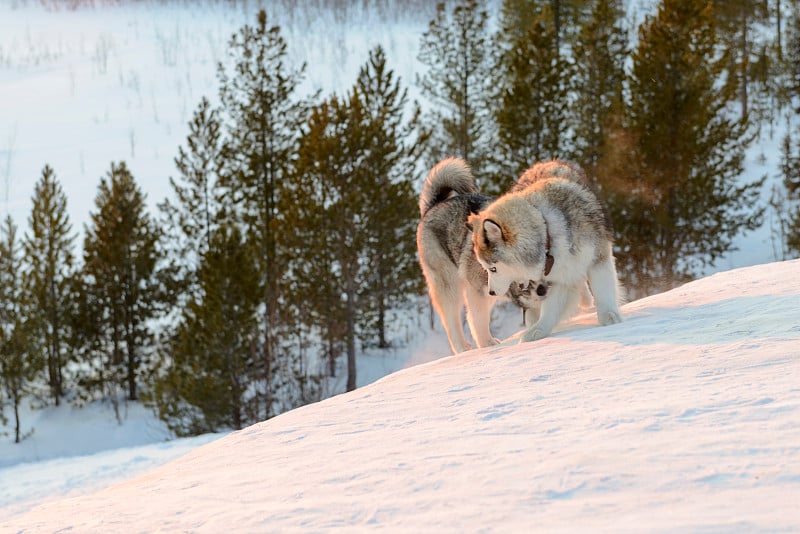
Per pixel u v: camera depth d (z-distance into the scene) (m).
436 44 28.27
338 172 22.33
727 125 22.77
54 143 50.16
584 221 6.52
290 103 28.92
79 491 14.06
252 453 4.54
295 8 79.25
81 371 29.67
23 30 78.88
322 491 3.28
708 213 23.06
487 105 27.95
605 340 5.81
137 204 29.39
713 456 2.81
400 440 4.00
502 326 26.86
